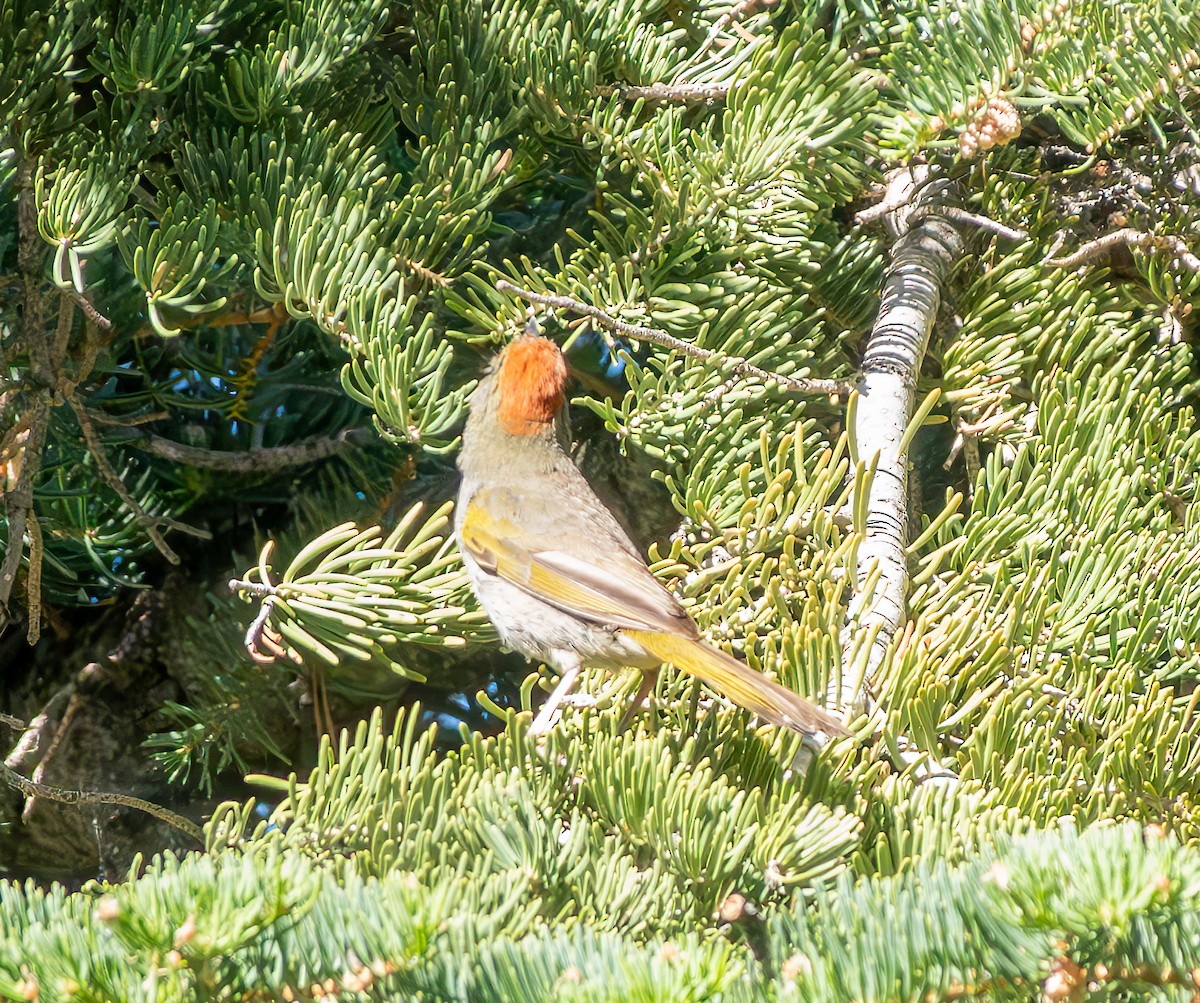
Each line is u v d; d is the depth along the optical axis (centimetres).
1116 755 605
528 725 628
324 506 913
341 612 664
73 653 923
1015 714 608
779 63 713
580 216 925
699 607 714
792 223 805
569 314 841
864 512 673
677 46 852
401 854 506
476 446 806
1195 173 844
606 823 557
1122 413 757
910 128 685
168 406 974
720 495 741
